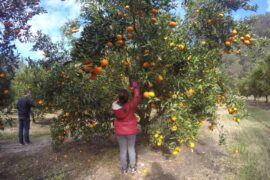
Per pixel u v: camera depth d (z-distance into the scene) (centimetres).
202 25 601
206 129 906
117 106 504
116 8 504
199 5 601
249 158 627
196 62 504
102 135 650
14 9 408
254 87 2638
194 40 595
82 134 639
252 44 595
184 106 514
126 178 504
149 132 548
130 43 525
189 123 490
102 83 596
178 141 514
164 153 619
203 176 521
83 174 524
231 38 579
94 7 550
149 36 492
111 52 547
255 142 781
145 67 505
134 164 518
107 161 575
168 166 554
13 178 520
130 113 508
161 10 536
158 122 554
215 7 588
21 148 744
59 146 693
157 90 543
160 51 481
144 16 504
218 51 585
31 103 808
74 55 485
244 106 592
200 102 534
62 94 612
